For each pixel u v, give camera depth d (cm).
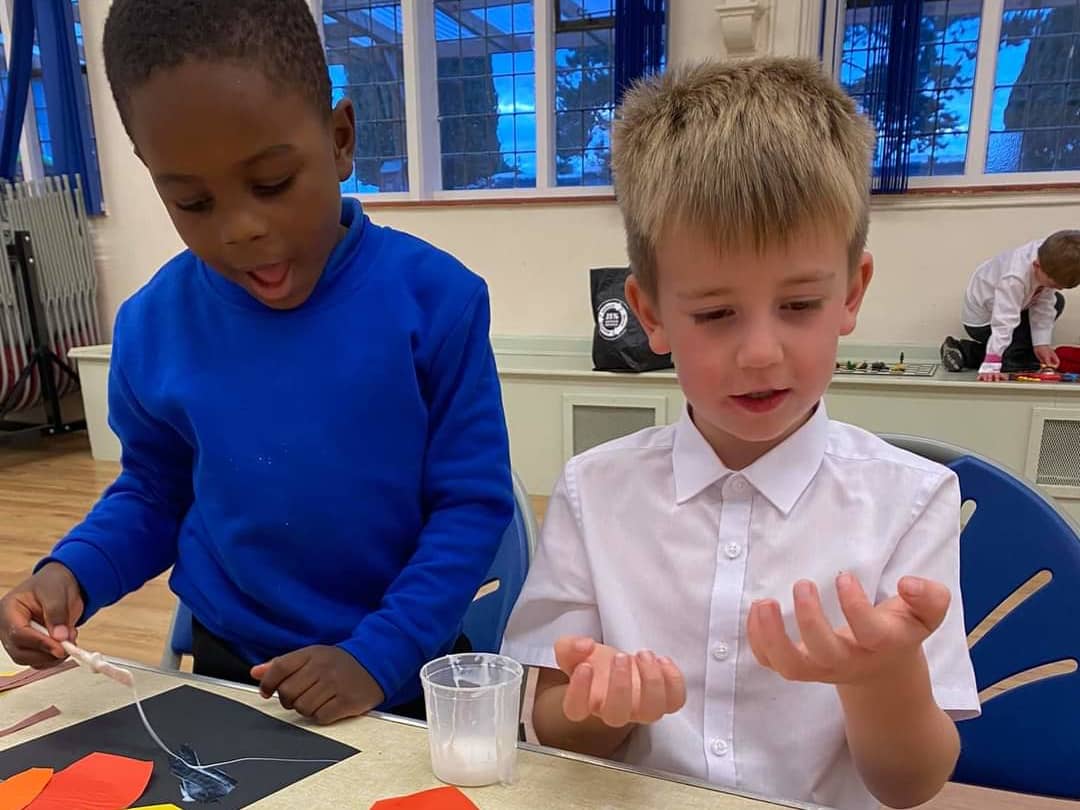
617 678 53
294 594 83
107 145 422
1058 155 302
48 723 64
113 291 443
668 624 76
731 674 73
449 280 86
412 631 74
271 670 66
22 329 405
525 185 376
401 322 82
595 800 53
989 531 80
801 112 65
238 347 82
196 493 86
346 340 81
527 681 90
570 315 361
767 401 64
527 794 53
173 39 62
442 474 84
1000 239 297
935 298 308
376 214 385
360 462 81
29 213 404
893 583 70
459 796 53
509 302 370
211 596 86
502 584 103
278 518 81
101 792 54
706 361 64
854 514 72
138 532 88
